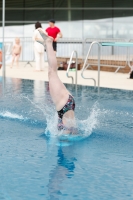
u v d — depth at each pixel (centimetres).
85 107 973
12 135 702
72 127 709
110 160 571
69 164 550
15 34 2927
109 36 2856
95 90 1308
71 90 1302
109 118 851
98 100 1091
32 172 516
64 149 621
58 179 492
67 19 2883
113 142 666
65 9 2878
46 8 2892
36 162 558
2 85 1413
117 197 442
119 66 2003
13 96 1134
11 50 2472
